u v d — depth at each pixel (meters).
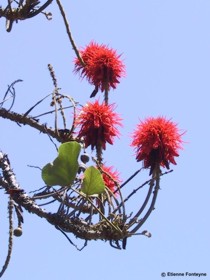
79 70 8.80
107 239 6.94
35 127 8.24
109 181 7.80
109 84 8.59
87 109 7.67
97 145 7.59
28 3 7.84
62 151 6.80
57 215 6.95
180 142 7.35
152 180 7.15
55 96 8.17
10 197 7.01
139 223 6.96
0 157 7.37
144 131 7.34
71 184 6.88
